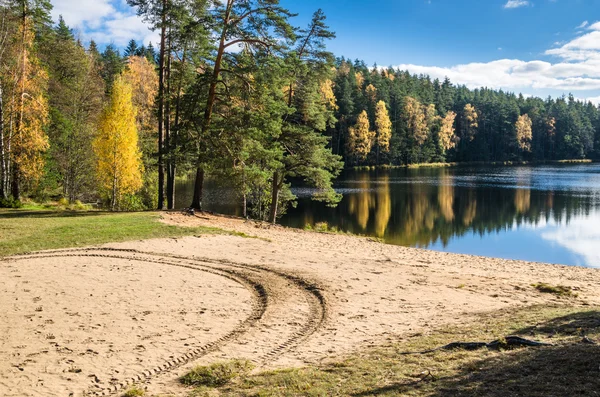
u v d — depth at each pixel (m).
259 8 22.70
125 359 7.66
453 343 6.91
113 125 28.34
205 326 9.37
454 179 62.28
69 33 54.47
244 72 22.88
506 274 15.01
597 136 122.31
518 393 4.63
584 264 20.98
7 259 14.82
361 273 13.95
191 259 15.39
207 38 22.66
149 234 18.53
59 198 34.03
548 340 6.53
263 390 5.85
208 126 23.14
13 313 9.96
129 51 91.44
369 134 80.00
